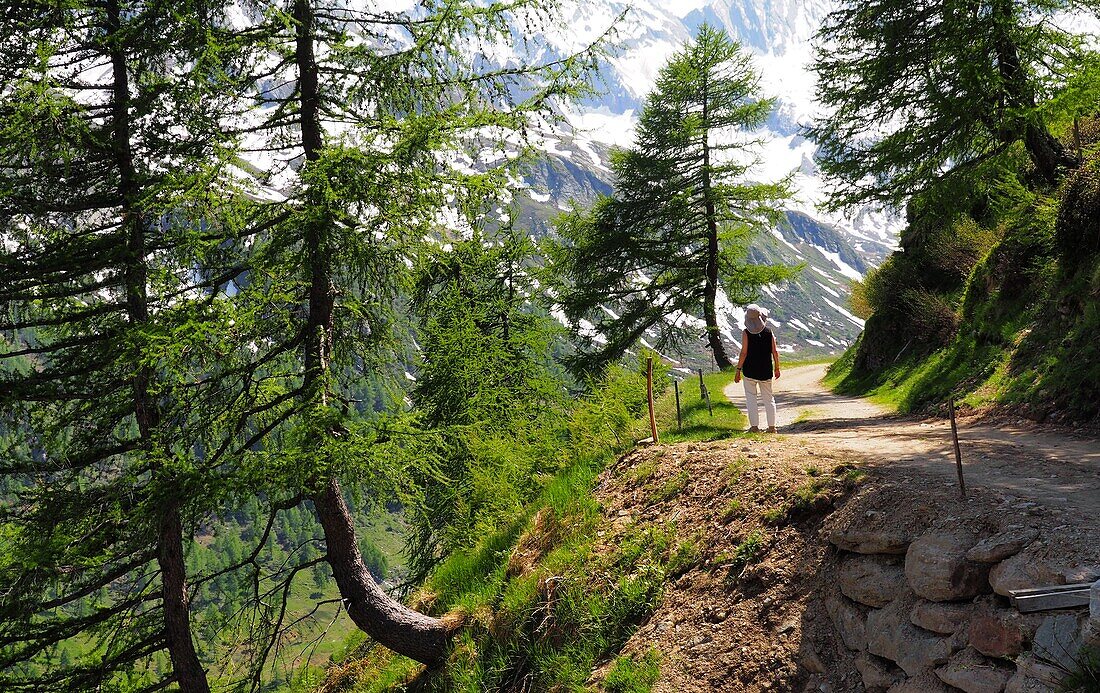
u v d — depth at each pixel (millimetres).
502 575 10055
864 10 17750
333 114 9938
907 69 17703
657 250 31203
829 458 7895
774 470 7789
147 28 9398
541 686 7801
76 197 9859
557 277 30188
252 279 9414
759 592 6598
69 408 10141
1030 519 5262
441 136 8984
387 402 10469
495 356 18328
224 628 10414
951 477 6703
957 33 16047
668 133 29672
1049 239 13984
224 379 9695
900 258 25250
